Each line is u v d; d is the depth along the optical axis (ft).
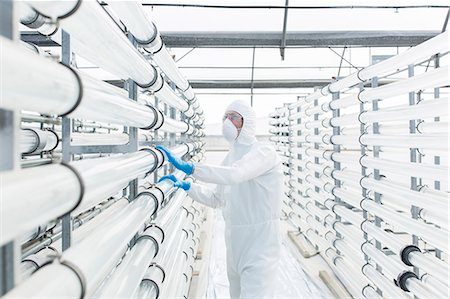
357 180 7.60
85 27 2.42
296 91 23.08
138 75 3.76
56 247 4.19
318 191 11.12
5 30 1.65
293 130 14.25
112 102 2.60
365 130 7.61
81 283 1.99
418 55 5.36
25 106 1.63
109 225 2.85
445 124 5.76
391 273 6.07
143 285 3.81
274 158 6.16
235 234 6.41
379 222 7.06
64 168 1.94
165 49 4.66
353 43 14.43
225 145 25.77
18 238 1.75
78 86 2.01
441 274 4.87
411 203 5.65
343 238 9.12
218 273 10.03
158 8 14.37
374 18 14.97
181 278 6.13
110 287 2.77
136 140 4.23
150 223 4.50
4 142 1.68
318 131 11.28
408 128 6.86
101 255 2.37
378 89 6.51
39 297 1.58
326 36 14.42
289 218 14.96
